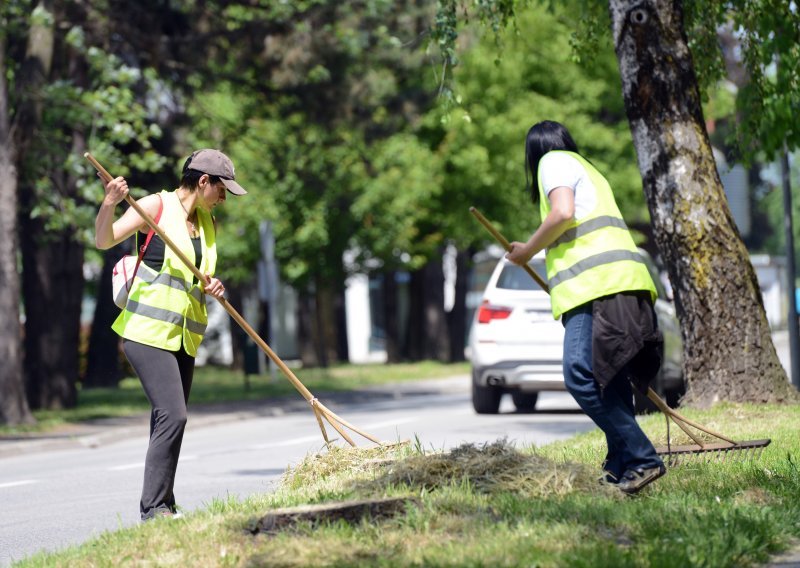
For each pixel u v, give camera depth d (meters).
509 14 20.62
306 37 37.81
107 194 10.62
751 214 107.69
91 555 8.94
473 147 54.66
